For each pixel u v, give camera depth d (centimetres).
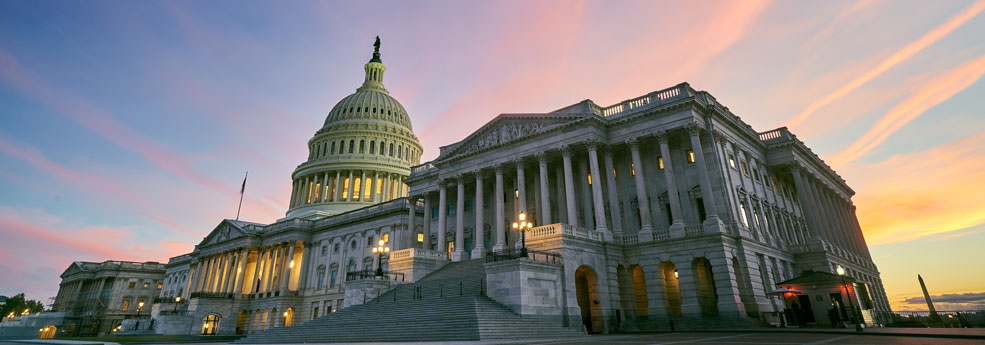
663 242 3966
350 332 3169
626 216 4538
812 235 4947
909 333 2289
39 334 10800
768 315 3659
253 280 8856
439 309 3136
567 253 3625
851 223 6806
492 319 2809
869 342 1873
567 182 4556
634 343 2066
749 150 5028
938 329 2767
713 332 3216
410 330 2902
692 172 4309
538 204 5166
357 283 4166
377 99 12488
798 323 3419
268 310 7900
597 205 4272
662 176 4466
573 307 3472
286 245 8531
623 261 4138
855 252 6297
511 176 5559
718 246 3700
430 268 4994
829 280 3409
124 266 12544
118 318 11788
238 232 9106
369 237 7606
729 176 4281
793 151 5328
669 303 4031
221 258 9412
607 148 4625
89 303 12331
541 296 3253
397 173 10962
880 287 6550
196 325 7612
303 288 8162
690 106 4250
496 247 4881
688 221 4197
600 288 3825
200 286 9675
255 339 3516
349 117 11981
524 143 5034
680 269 3828
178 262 11781
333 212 9894
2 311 16988
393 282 4369
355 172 10769
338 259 7906
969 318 3859
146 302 12525
